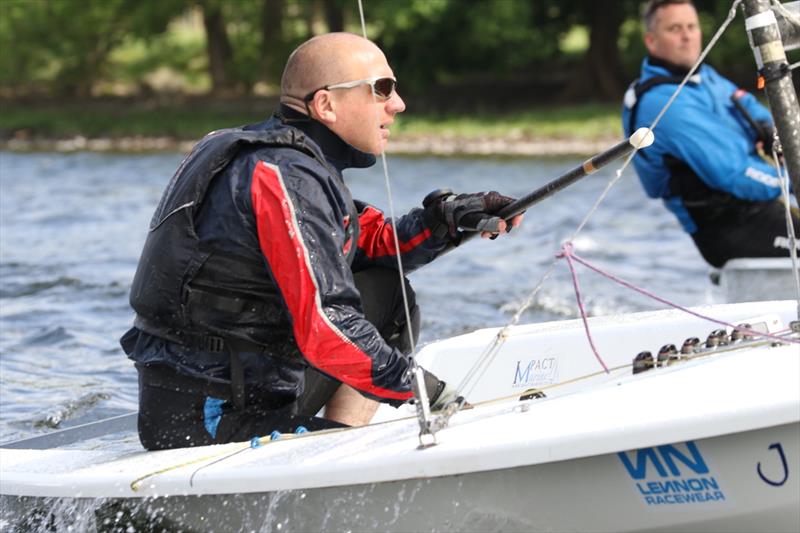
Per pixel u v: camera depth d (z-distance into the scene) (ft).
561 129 212.64
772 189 56.34
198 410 30.12
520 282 74.69
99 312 66.08
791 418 23.09
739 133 56.85
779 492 24.11
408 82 273.54
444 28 270.87
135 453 30.60
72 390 49.52
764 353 25.84
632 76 270.46
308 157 29.25
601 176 140.67
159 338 30.25
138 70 318.86
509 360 36.86
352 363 28.35
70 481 29.12
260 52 302.66
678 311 36.40
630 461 24.71
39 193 134.31
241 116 258.37
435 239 34.06
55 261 83.35
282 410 30.78
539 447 24.45
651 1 57.72
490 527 26.17
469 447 25.05
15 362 54.75
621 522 25.40
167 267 29.53
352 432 28.30
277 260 28.58
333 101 30.60
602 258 83.25
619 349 35.40
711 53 251.19
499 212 33.12
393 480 25.72
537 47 279.08
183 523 28.40
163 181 150.61
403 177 155.43
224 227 29.12
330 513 26.91
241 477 26.99
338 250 28.86
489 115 238.89
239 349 29.76
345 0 258.78
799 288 28.25
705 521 24.86
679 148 56.44
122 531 29.12
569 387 34.86
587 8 256.73
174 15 295.89
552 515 25.72
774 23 27.09
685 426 23.63
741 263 57.21
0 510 30.86
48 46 301.63
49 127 248.11
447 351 37.58
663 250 85.81
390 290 34.78
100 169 172.45
